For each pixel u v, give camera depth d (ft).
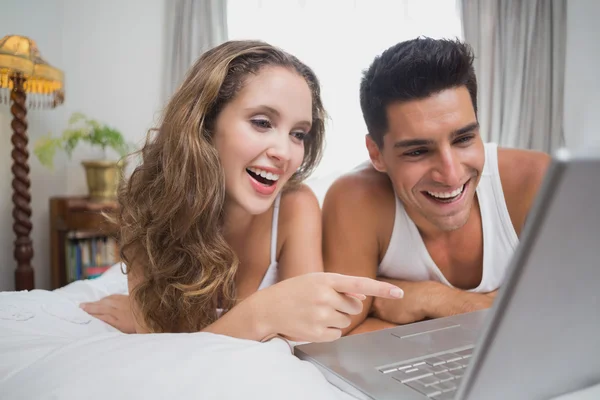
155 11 8.51
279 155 2.61
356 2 8.23
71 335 2.38
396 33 8.32
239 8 8.21
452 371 1.65
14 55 6.16
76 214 6.97
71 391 1.42
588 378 1.37
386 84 2.94
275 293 2.10
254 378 1.46
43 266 7.98
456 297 3.22
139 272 2.91
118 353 1.62
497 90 8.38
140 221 2.83
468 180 3.12
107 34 8.41
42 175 7.93
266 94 2.57
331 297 1.94
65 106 8.21
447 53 2.83
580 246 0.95
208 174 2.65
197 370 1.48
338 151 8.14
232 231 3.19
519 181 3.51
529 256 0.92
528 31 8.42
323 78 8.18
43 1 7.83
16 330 2.18
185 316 2.72
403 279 3.82
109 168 7.22
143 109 8.61
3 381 1.61
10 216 7.57
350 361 1.78
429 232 3.52
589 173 0.82
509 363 1.13
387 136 3.09
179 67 8.14
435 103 2.85
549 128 8.54
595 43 8.06
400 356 1.83
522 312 1.02
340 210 3.54
